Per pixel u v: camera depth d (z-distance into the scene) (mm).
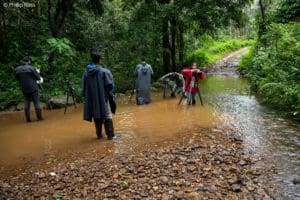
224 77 20844
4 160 6746
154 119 9633
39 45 16641
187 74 11773
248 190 4934
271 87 11312
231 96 13219
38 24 18703
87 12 22781
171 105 11828
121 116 10258
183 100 12805
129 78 17109
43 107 12383
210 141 7273
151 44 20672
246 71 20859
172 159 6156
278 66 12039
